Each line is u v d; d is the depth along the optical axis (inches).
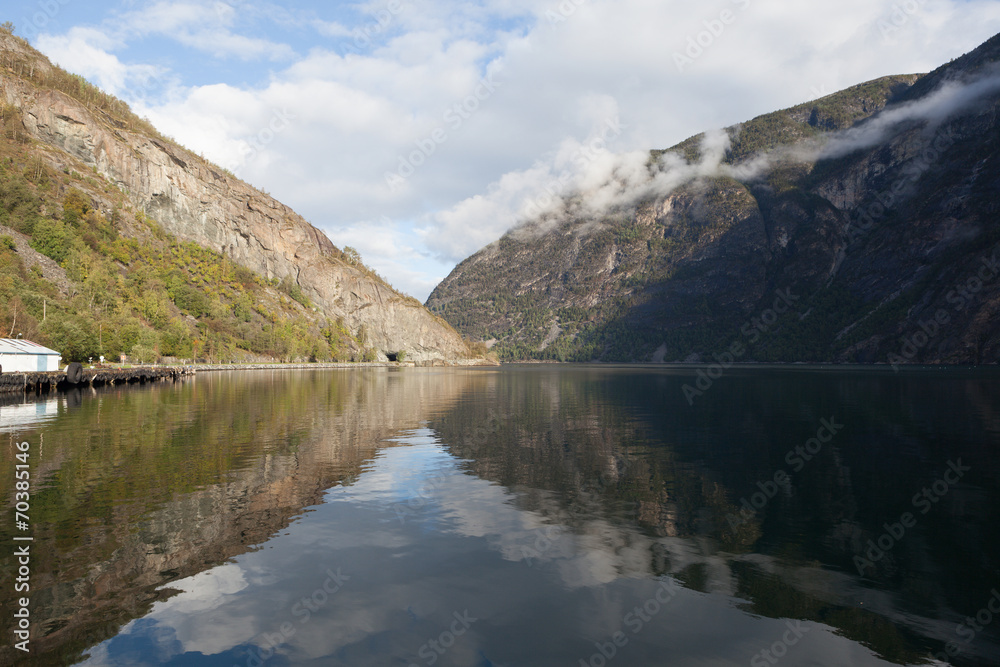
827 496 834.2
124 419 1628.9
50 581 499.8
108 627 424.5
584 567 556.7
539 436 1432.1
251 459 1052.5
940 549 613.0
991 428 1552.7
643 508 766.5
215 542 606.5
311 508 742.5
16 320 3179.1
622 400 2608.3
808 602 485.1
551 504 781.3
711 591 505.0
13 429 1412.4
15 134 7578.7
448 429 1551.4
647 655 395.9
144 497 770.8
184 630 421.1
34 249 5064.0
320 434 1393.9
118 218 7790.4
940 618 456.8
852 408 2133.4
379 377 5344.5
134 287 6058.1
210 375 4904.0
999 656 398.9
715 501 804.6
